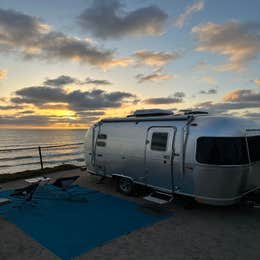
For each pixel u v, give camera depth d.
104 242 4.36
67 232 4.79
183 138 5.64
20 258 3.86
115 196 7.24
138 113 7.30
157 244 4.27
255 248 4.12
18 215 5.75
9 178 9.48
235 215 5.67
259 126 6.27
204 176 5.24
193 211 5.93
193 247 4.16
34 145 82.19
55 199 6.96
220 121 5.42
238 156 5.13
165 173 6.05
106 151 7.83
